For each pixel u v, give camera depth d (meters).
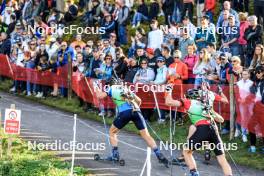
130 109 25.52
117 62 35.62
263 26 37.00
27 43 42.97
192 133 22.56
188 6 40.06
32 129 32.03
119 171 24.86
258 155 27.53
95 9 45.56
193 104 22.67
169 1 40.84
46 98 40.22
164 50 33.97
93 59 36.69
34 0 48.69
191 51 33.03
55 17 47.06
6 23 50.59
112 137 26.16
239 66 29.84
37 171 24.00
